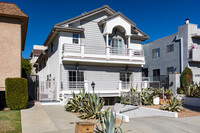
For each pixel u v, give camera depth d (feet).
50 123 28.73
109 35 65.41
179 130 27.35
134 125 29.40
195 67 78.33
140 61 65.51
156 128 27.99
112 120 20.80
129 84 67.36
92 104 33.81
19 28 45.03
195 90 57.26
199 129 28.07
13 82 39.50
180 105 45.24
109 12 65.05
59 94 55.62
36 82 55.88
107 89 62.90
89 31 61.67
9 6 45.52
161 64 89.20
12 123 27.68
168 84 78.54
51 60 69.21
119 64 65.31
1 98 43.29
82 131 19.66
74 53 55.77
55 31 57.67
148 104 53.06
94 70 61.57
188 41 76.43
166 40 86.94
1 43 43.14
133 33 70.74
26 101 40.91
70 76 57.88
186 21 80.07
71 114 36.73
